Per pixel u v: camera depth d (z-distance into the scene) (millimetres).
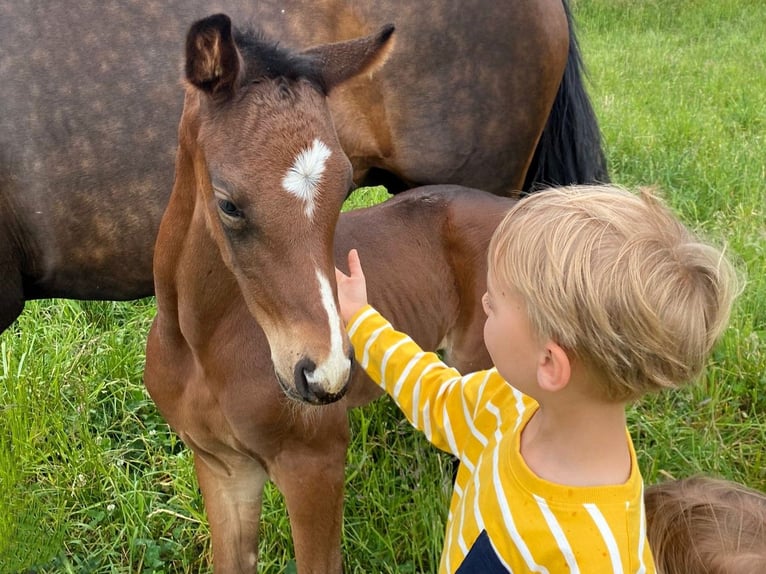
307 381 1589
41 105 2451
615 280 1021
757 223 4223
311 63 1704
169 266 1883
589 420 1112
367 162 2967
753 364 3152
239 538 2189
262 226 1586
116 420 3057
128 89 2508
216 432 1984
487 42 2889
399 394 1558
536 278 1071
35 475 2740
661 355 1034
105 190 2557
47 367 3119
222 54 1593
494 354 1179
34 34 2441
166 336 1980
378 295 2303
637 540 1090
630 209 1096
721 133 5668
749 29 9117
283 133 1575
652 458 2711
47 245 2576
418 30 2805
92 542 2572
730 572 1245
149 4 2527
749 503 1348
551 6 2996
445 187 2664
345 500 2611
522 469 1146
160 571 2422
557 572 1092
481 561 1178
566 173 3324
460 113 2943
